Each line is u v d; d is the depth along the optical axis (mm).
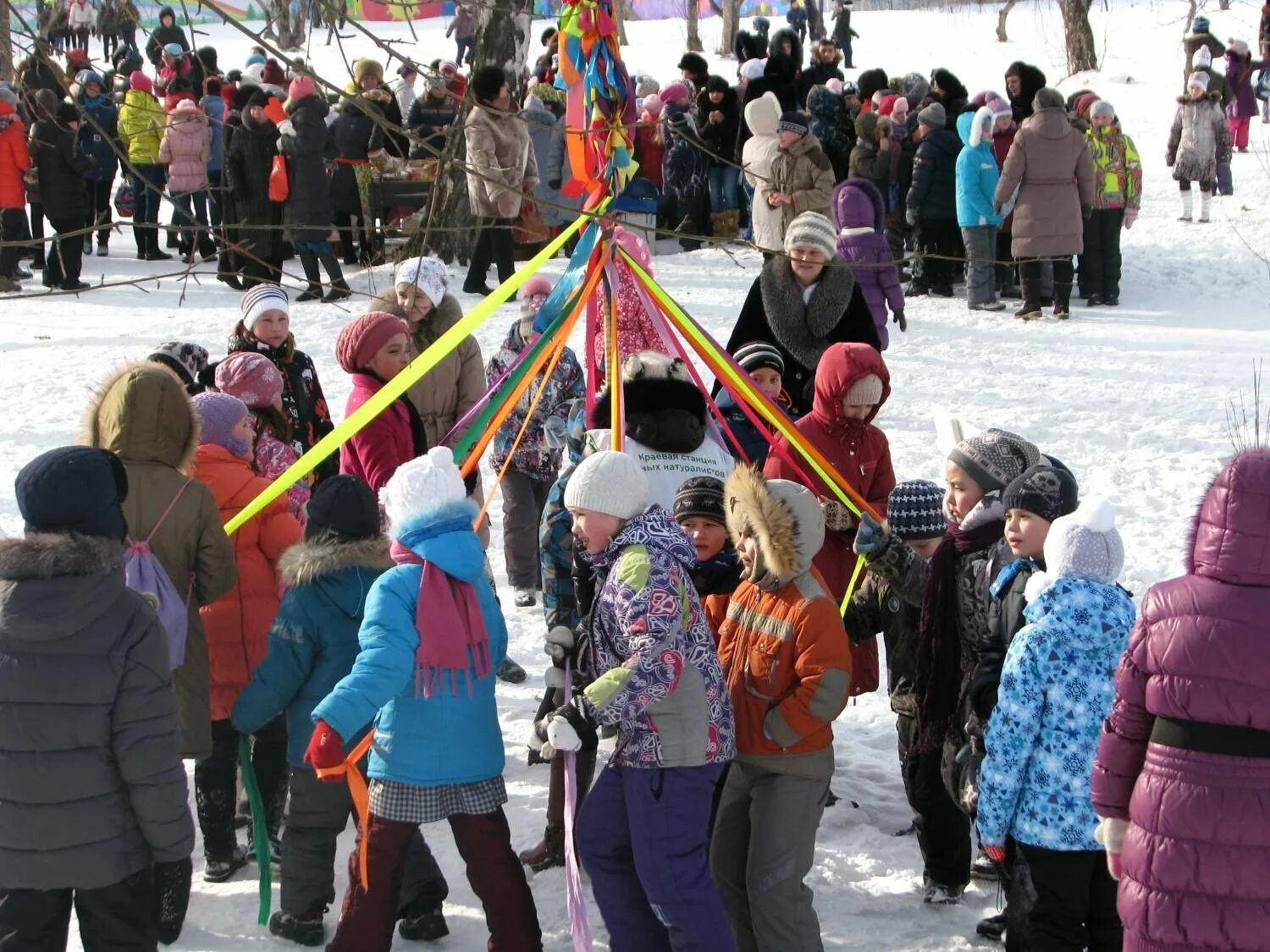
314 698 3994
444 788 3672
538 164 14141
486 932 4145
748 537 3799
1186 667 2938
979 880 4453
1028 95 14148
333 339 11609
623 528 3660
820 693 3664
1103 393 10406
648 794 3578
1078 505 3875
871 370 4895
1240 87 20266
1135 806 3047
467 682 3674
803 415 5703
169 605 3996
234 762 4430
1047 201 12641
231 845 4426
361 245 13820
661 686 3477
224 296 13625
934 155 13758
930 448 9062
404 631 3604
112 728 3293
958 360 11469
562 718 3447
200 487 4215
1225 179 17375
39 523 3318
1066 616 3492
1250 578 2939
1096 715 3479
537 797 4961
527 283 6418
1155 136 21125
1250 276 14383
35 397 10008
